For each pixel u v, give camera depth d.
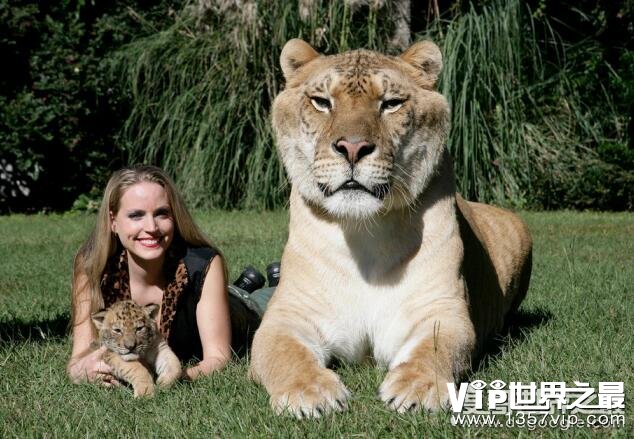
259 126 14.36
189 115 14.92
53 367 4.42
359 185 4.05
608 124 15.90
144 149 15.60
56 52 15.64
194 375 4.25
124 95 15.96
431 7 16.67
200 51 14.77
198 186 14.51
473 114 13.70
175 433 3.25
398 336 4.29
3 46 15.46
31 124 15.16
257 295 5.88
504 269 5.58
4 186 16.45
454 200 4.56
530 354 4.28
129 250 4.49
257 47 14.58
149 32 16.58
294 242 4.48
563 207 15.08
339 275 4.34
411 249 4.31
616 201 14.94
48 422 3.46
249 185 14.44
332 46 14.42
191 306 4.66
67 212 15.69
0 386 4.07
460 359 3.95
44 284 7.46
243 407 3.52
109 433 3.31
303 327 4.30
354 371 4.33
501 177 14.47
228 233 11.05
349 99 4.19
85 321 4.54
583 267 7.86
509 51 13.98
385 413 3.37
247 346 4.95
